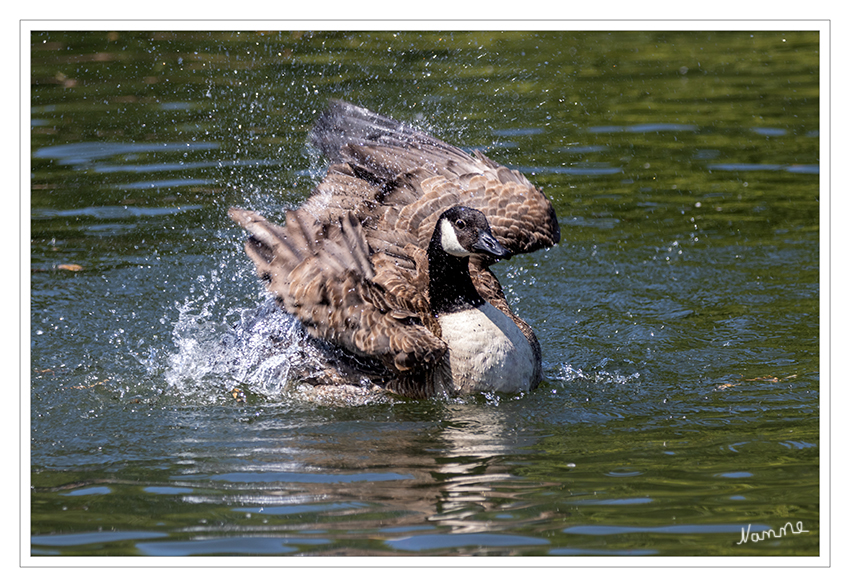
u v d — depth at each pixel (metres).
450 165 29.27
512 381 25.69
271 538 17.53
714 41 62.44
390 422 23.84
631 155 44.75
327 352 26.20
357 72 51.06
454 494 19.39
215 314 31.89
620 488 19.59
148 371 27.50
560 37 61.94
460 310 25.92
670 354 28.72
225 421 23.95
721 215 39.66
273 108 46.25
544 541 17.39
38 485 20.03
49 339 29.53
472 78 51.91
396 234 28.03
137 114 46.00
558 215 39.69
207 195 39.06
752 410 24.14
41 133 44.03
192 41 56.72
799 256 36.19
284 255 25.48
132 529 18.00
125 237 36.91
